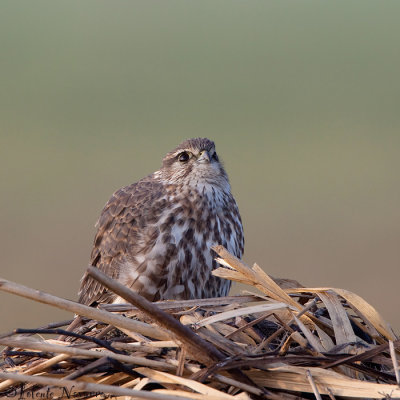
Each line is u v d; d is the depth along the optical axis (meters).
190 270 11.60
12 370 8.29
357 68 58.06
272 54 63.09
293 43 66.38
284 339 8.51
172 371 7.99
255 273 8.97
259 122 45.25
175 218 11.73
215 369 7.74
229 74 57.69
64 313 21.42
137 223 11.77
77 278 24.16
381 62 59.50
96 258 12.28
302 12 75.88
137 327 8.02
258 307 8.59
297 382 7.75
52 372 8.18
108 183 32.25
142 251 11.59
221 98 51.50
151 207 11.85
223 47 65.19
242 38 68.19
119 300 11.55
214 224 11.93
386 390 7.50
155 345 8.13
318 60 61.09
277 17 74.44
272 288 8.90
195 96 51.72
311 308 9.02
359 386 7.58
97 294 12.01
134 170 34.12
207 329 8.43
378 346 7.83
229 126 44.34
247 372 7.91
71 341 9.03
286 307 8.66
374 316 8.49
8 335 8.00
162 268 11.50
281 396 7.80
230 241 12.09
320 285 23.77
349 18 72.69
